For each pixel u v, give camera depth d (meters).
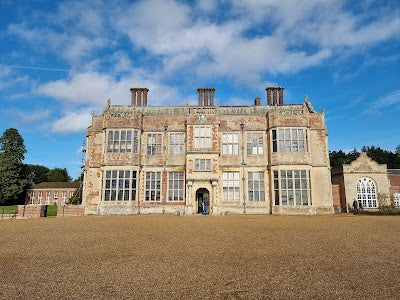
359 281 6.69
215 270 7.64
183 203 29.47
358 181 34.94
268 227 16.03
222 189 29.58
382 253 9.40
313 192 28.77
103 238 12.58
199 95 32.97
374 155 74.81
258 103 35.47
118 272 7.52
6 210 37.44
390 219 21.12
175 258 8.93
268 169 29.64
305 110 29.45
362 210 31.88
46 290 6.26
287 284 6.54
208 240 11.91
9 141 52.66
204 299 5.75
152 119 31.25
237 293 6.05
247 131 30.58
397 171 42.16
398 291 6.05
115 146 29.75
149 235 13.32
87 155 31.72
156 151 30.66
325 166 29.39
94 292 6.14
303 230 14.72
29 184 57.34
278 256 9.07
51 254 9.59
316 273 7.31
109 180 29.09
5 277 7.15
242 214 27.95
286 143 28.88
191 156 29.09
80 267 8.01
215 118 29.88
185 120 31.03
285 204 27.81
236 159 30.05
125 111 30.69
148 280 6.89
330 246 10.52
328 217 23.59
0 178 50.12
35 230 15.48
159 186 30.03
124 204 28.58
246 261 8.52
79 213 28.42
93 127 31.02
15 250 10.27
